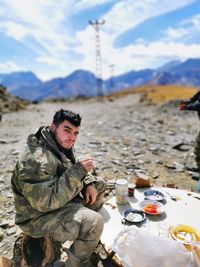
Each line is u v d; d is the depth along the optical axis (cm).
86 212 343
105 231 370
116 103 4491
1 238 466
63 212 347
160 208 404
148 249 317
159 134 1305
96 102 5059
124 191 427
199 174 767
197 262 298
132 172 784
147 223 379
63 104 4447
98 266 381
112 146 1061
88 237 337
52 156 339
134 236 329
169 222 381
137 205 429
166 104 2456
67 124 338
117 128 1483
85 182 400
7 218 532
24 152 338
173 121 1727
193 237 339
